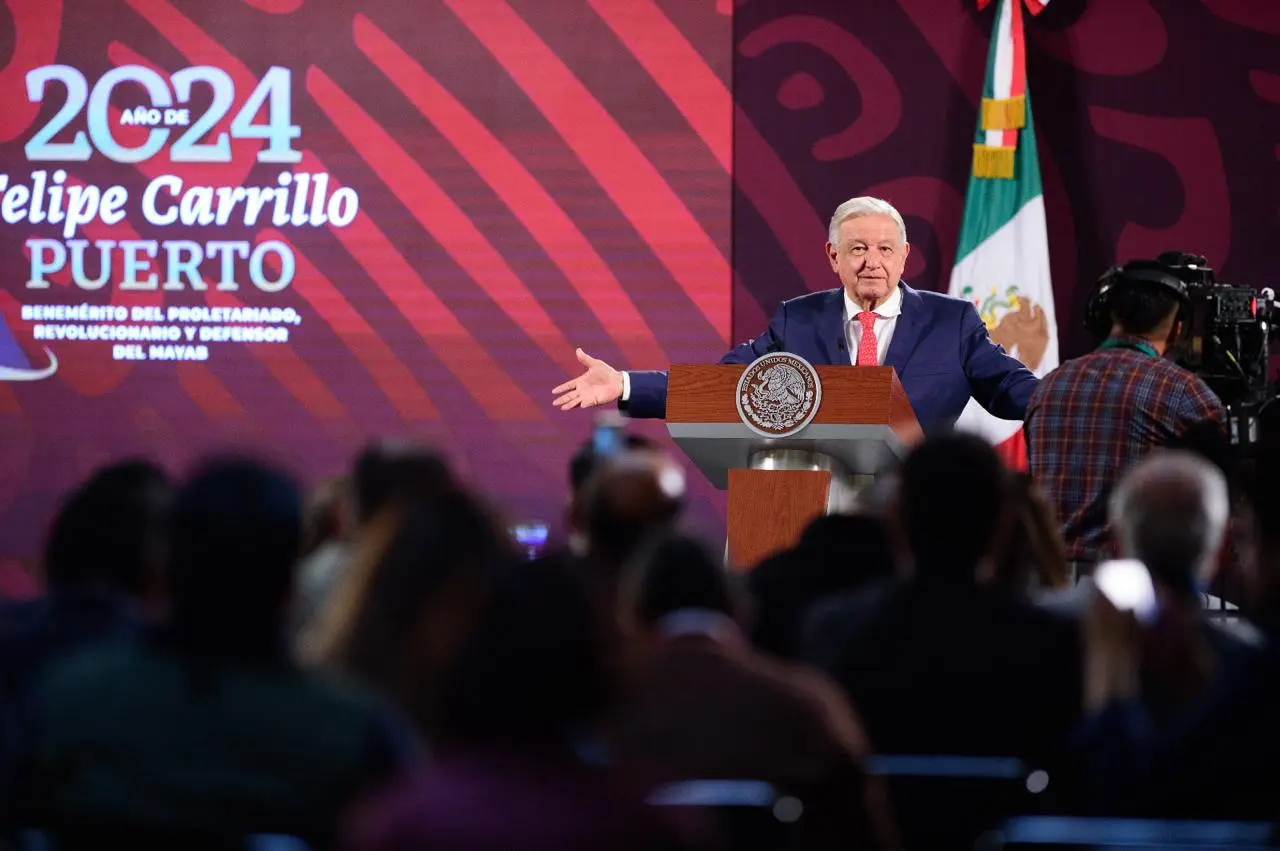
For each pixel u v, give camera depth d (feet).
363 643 19.99
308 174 83.56
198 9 83.66
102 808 17.69
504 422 82.64
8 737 22.06
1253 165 80.89
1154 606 24.11
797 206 82.53
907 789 21.04
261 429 82.94
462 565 20.02
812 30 82.89
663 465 24.70
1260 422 39.78
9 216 83.56
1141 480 24.27
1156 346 43.09
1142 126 81.56
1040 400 42.96
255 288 83.30
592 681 14.55
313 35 83.56
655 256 82.74
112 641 23.22
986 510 23.27
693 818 18.16
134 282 83.51
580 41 83.25
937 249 81.87
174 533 18.34
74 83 83.71
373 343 82.99
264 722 17.89
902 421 41.96
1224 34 81.20
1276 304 50.96
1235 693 21.15
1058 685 22.75
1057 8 82.28
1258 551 22.79
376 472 24.34
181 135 83.56
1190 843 18.37
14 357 83.46
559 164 82.99
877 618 23.32
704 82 82.94
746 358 54.03
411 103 83.56
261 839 17.21
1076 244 81.66
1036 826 18.57
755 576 29.04
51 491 82.89
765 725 20.42
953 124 82.12
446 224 83.20
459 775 14.30
